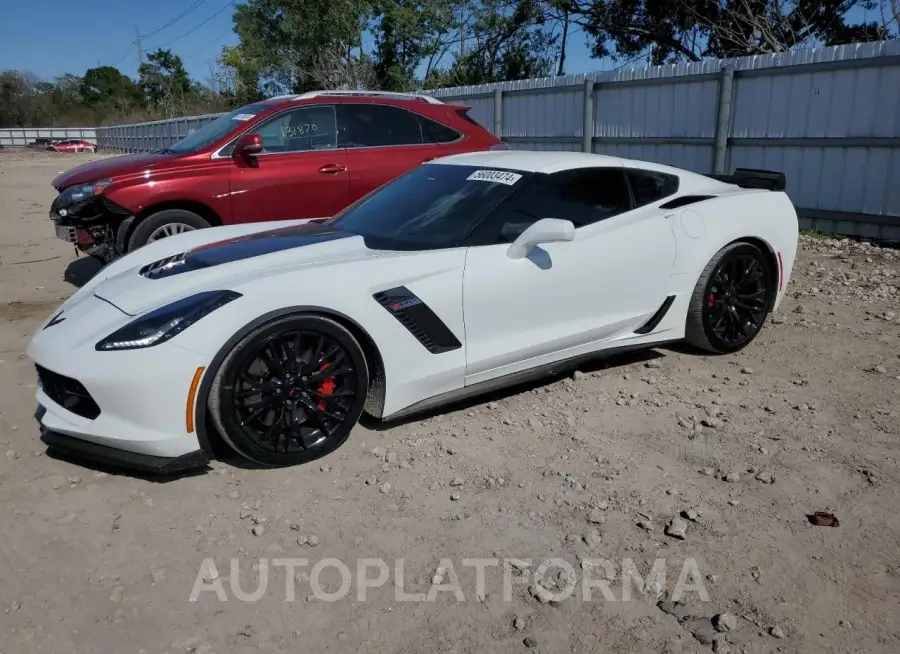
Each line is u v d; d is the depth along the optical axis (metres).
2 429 3.87
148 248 4.28
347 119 7.20
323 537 2.91
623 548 2.81
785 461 3.44
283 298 3.22
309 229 4.30
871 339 5.17
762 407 4.04
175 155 6.70
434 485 3.26
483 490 3.22
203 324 3.10
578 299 4.06
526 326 3.92
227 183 6.61
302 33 29.88
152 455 3.13
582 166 4.30
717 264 4.57
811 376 4.48
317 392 3.37
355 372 3.45
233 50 41.88
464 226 3.91
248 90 35.94
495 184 4.14
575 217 4.15
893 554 2.77
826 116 9.20
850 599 2.53
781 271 4.91
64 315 3.58
